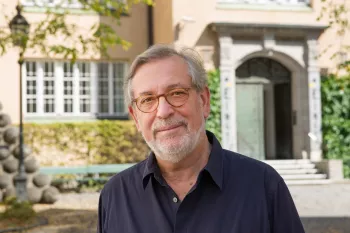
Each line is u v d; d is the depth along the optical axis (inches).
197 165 84.5
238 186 81.7
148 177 84.5
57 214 361.7
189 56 84.0
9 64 575.2
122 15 621.9
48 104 594.2
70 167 512.7
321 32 584.7
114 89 619.8
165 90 80.1
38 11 578.9
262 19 582.2
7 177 420.2
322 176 548.4
